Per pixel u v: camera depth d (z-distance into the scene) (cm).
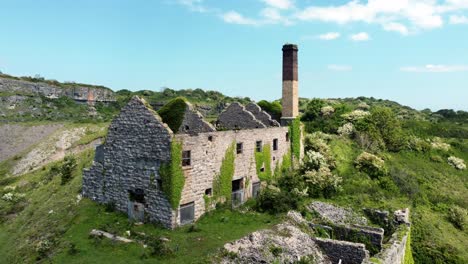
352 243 2608
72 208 3181
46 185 4381
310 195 3691
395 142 5353
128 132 2950
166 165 2692
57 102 11794
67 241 2589
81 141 7500
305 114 6506
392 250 2494
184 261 2230
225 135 3158
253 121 3916
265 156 3681
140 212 2872
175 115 3419
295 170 4125
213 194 3050
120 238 2564
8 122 9206
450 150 5712
